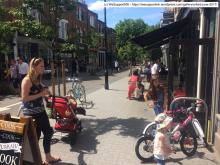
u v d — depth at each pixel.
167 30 13.62
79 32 12.28
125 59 63.66
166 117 6.45
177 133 7.16
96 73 41.66
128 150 7.52
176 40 8.38
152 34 13.69
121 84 24.77
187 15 13.22
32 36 10.77
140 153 6.87
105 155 7.19
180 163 6.68
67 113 7.82
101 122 10.32
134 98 15.76
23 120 5.22
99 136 8.64
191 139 7.05
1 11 16.80
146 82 24.75
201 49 9.38
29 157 5.36
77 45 12.23
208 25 9.58
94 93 18.33
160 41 14.55
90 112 12.02
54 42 11.20
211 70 8.20
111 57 72.50
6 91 17.48
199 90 9.36
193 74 9.73
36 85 6.11
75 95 13.75
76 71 33.81
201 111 8.17
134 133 8.95
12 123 5.20
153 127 6.86
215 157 7.03
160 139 5.83
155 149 5.88
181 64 12.28
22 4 10.59
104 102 14.65
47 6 10.66
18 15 10.58
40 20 10.90
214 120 7.68
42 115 6.29
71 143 7.83
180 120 7.45
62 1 10.70
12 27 10.84
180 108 7.89
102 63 67.88
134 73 15.98
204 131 8.02
